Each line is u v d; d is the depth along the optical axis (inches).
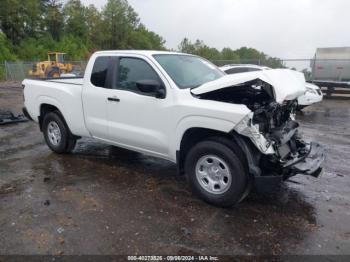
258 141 146.5
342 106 579.5
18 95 695.7
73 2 2723.9
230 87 163.8
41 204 162.6
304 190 185.6
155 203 165.0
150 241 132.3
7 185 185.6
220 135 161.9
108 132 204.4
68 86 226.1
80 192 177.0
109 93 198.4
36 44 2114.9
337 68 767.7
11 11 1987.0
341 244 132.5
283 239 135.3
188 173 170.1
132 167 217.3
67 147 239.5
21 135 308.0
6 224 143.5
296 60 813.2
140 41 3122.5
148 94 181.2
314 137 322.7
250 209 160.9
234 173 153.2
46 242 130.6
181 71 186.4
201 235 137.0
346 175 210.8
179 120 167.0
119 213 154.3
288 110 187.6
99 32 2819.9
